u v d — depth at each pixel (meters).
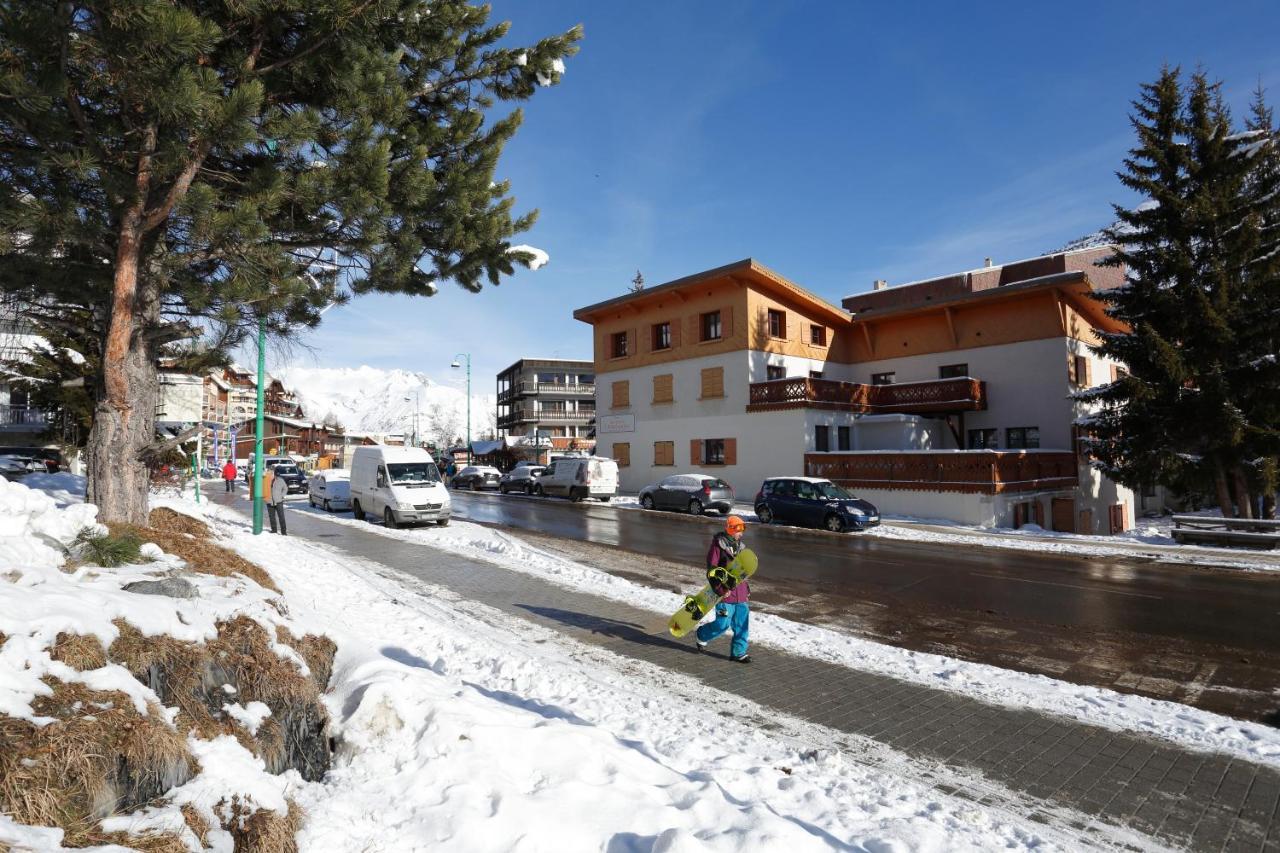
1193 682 6.69
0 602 2.91
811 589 11.13
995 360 28.39
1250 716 5.82
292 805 3.04
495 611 8.69
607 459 29.89
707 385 29.83
